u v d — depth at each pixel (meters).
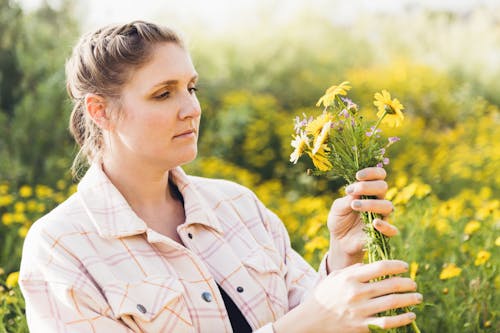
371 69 10.58
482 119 8.91
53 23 7.52
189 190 1.90
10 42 6.69
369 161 1.66
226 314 1.78
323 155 1.65
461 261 3.54
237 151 7.46
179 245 1.79
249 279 1.87
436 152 7.73
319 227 3.64
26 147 6.03
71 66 1.86
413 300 1.57
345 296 1.58
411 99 9.91
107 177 1.83
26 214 4.64
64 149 6.09
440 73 10.88
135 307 1.68
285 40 10.38
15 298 2.77
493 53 11.63
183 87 1.75
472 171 7.11
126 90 1.73
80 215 1.78
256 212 2.05
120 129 1.76
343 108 1.67
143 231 1.77
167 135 1.73
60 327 1.67
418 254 3.41
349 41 11.37
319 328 1.60
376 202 1.63
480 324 3.06
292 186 6.79
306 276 2.07
